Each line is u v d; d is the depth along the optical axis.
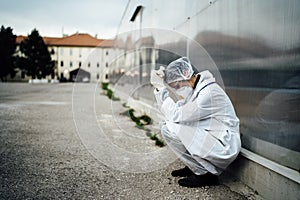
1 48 62.47
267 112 2.77
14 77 70.31
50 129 5.73
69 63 78.44
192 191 2.82
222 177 3.18
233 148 2.82
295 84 2.39
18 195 2.61
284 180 2.32
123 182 3.03
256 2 2.92
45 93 17.25
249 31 3.05
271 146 2.71
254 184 2.75
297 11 2.36
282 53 2.54
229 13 3.48
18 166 3.40
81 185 2.91
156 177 3.20
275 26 2.63
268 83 2.74
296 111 2.39
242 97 3.22
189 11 4.96
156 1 7.69
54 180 3.01
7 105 9.70
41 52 68.62
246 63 3.12
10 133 5.21
